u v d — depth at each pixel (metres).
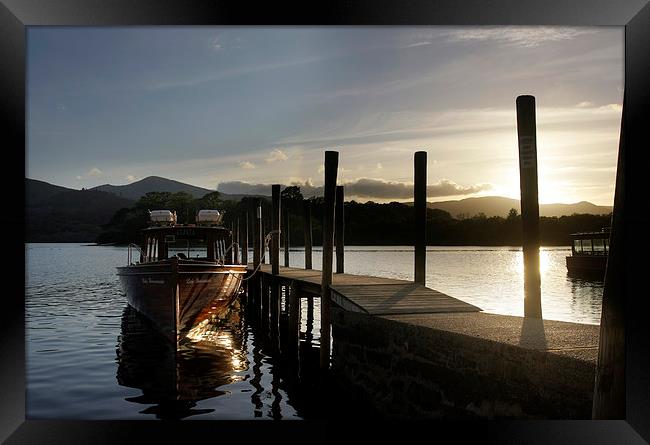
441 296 11.02
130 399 10.40
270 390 11.27
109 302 25.69
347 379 10.62
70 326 18.64
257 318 22.31
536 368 5.77
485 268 50.53
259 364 13.65
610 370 4.75
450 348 7.13
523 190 9.20
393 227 104.75
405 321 8.35
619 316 4.75
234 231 35.09
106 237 104.56
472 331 7.11
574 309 22.83
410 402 8.05
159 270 14.84
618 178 4.97
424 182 12.91
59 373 12.27
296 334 15.22
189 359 13.93
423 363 7.73
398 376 8.43
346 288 11.95
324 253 12.23
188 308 15.01
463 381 6.88
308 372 12.89
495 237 108.81
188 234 16.84
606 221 54.06
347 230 103.81
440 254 84.25
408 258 67.81
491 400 6.39
